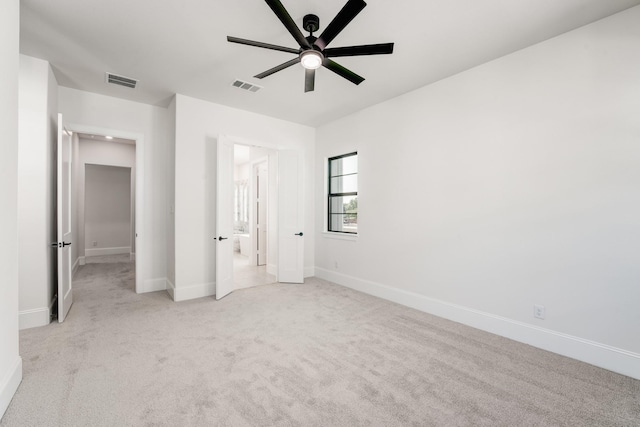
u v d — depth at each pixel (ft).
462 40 8.47
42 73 9.64
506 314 9.21
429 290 11.35
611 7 7.06
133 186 22.29
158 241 14.08
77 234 20.01
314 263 17.60
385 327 9.82
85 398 5.92
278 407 5.74
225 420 5.36
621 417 5.57
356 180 15.29
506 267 9.22
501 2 6.89
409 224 12.13
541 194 8.52
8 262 5.94
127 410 5.59
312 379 6.72
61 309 9.81
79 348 8.02
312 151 17.40
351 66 10.01
